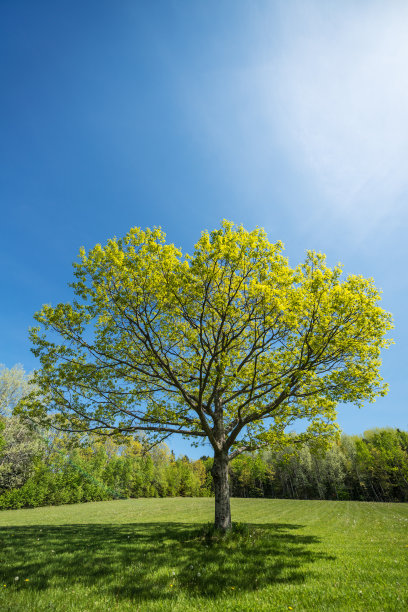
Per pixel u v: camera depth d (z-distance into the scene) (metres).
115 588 6.27
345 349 12.15
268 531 13.88
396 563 7.61
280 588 6.00
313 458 72.19
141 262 11.53
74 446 13.12
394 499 67.75
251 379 14.22
